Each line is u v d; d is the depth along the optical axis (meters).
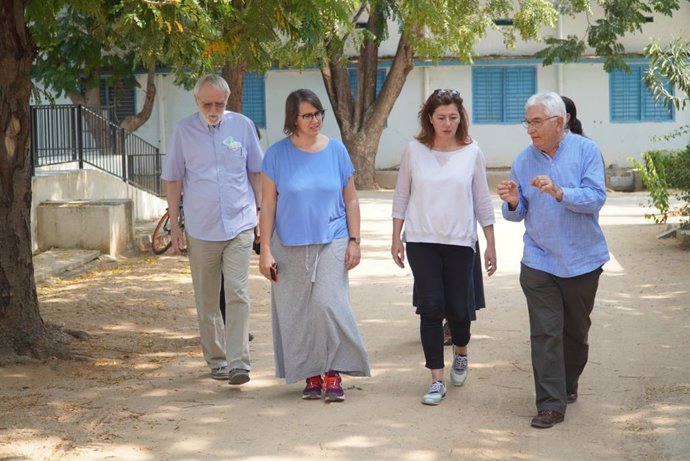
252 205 6.83
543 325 5.78
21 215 7.49
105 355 7.62
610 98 29.03
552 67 28.98
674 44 17.72
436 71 29.06
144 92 28.45
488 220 6.41
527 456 5.29
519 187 5.89
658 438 5.52
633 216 17.98
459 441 5.53
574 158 5.79
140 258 13.74
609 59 25.55
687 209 14.44
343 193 6.38
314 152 6.28
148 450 5.41
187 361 7.49
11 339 7.38
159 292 10.66
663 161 16.66
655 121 29.03
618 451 5.34
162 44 7.50
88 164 16.45
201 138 6.69
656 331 8.26
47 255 13.08
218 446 5.48
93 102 26.14
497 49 28.94
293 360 6.28
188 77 18.14
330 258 6.23
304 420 5.93
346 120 26.80
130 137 20.28
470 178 6.24
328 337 6.24
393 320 9.02
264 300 10.19
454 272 6.32
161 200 19.27
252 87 29.27
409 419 5.94
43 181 13.88
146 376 7.02
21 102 7.44
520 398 6.38
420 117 6.35
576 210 5.62
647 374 6.89
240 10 7.44
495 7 22.89
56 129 15.78
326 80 26.64
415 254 6.27
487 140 29.30
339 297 6.23
